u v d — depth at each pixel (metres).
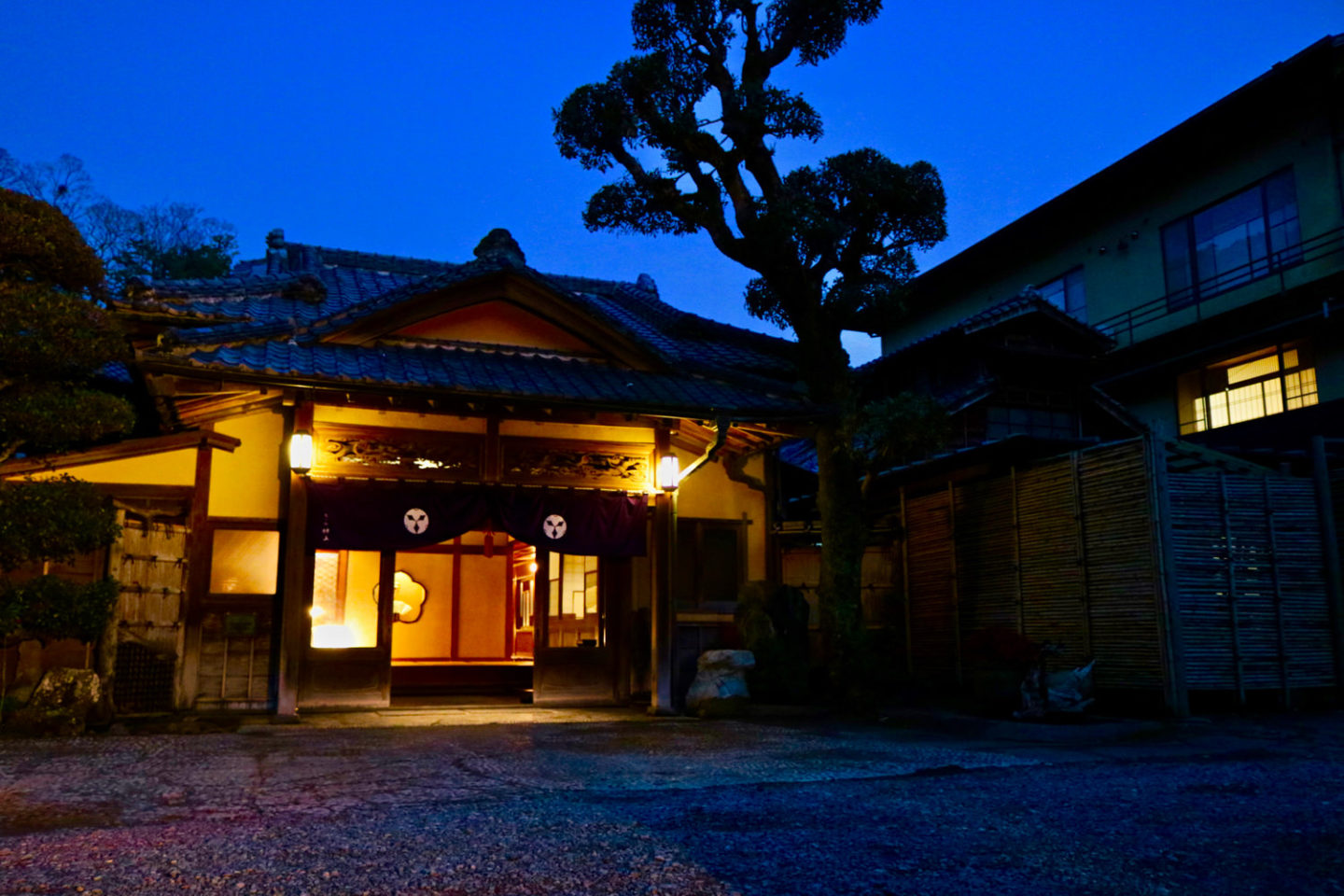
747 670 12.15
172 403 10.66
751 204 12.51
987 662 11.18
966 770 7.23
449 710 11.65
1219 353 19.39
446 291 11.94
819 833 5.02
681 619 13.02
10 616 8.16
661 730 9.93
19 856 4.42
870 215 12.38
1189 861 4.47
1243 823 5.29
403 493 11.32
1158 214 21.27
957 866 4.38
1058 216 23.45
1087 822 5.30
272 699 10.93
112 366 14.25
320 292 13.88
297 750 8.19
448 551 17.59
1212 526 11.30
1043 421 18.78
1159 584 10.79
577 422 12.12
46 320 8.70
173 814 5.45
